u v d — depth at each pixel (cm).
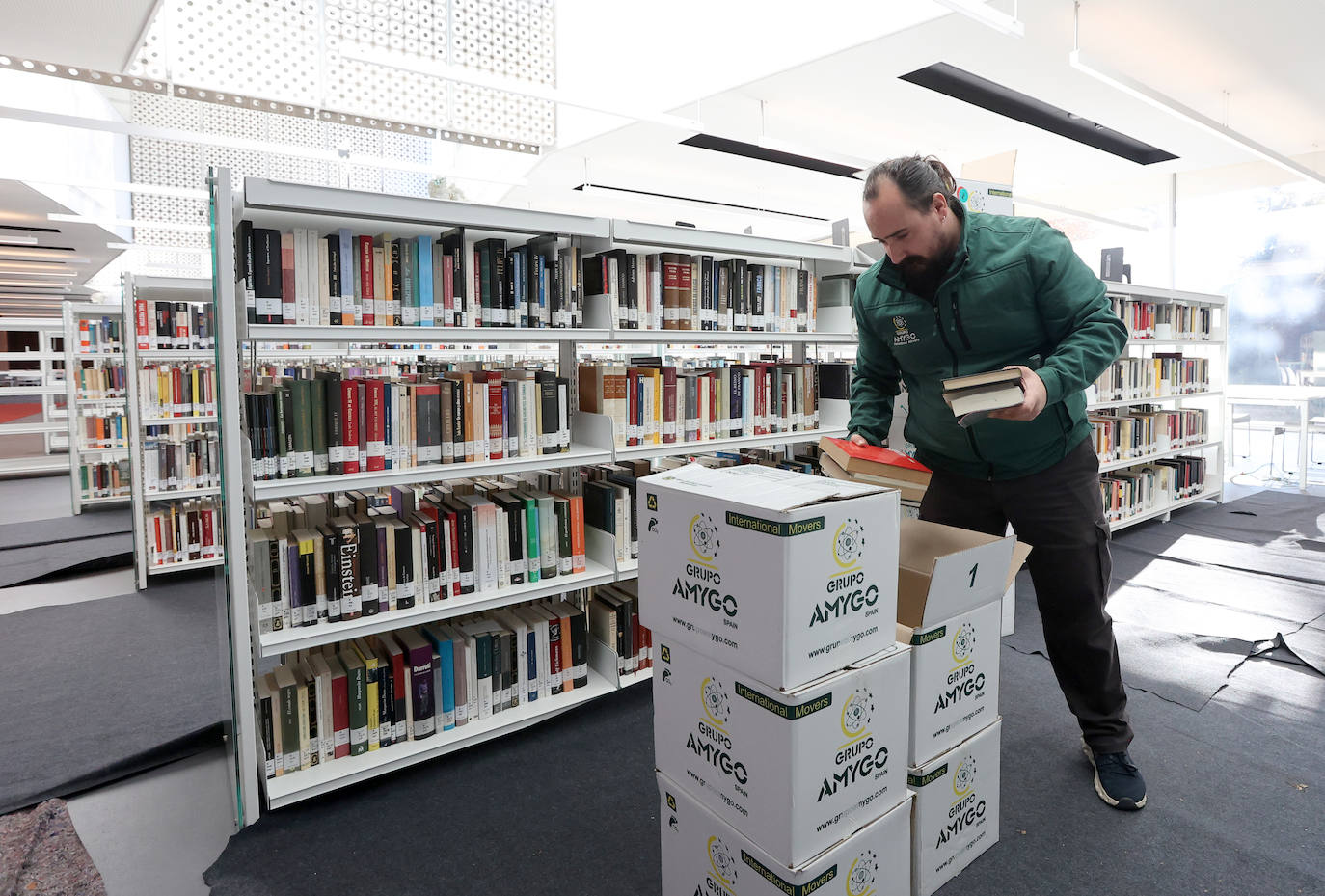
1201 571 410
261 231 190
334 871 171
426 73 365
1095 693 193
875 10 512
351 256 204
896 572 128
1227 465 747
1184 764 212
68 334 550
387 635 226
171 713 249
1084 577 182
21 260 960
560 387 243
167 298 427
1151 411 536
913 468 159
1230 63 528
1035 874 165
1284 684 265
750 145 810
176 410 402
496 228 218
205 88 358
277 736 192
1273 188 748
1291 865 169
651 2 685
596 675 259
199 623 340
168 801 203
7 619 345
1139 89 454
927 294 175
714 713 125
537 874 170
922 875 147
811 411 313
